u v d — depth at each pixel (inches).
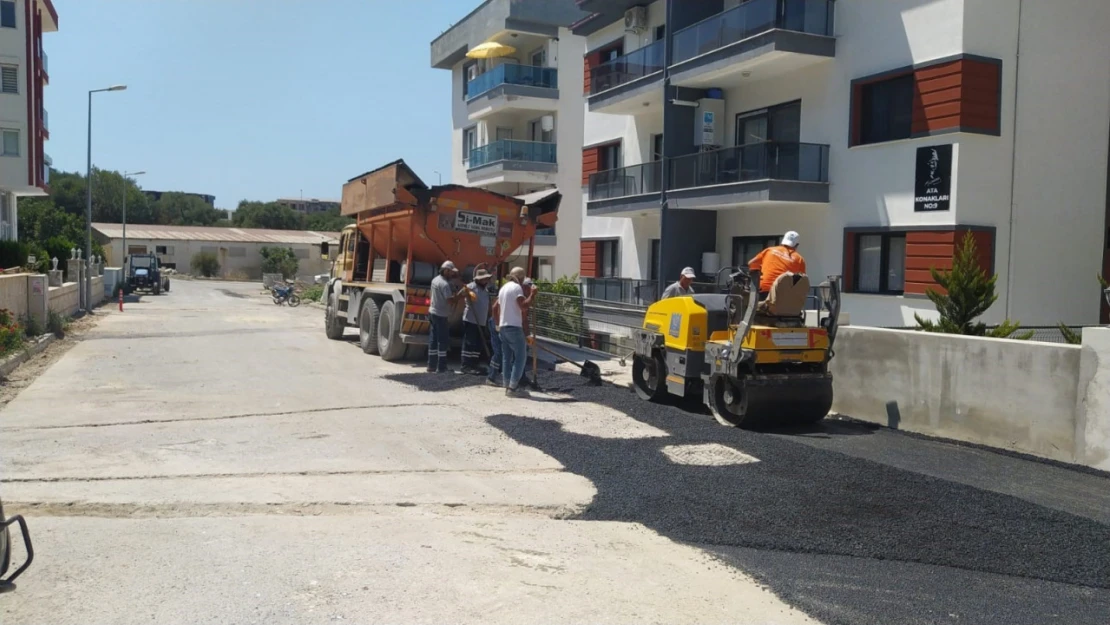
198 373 533.0
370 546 216.1
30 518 231.0
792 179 672.4
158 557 203.3
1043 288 600.7
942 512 244.8
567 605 183.8
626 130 966.4
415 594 186.2
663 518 244.8
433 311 537.3
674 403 430.0
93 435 341.4
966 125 567.8
